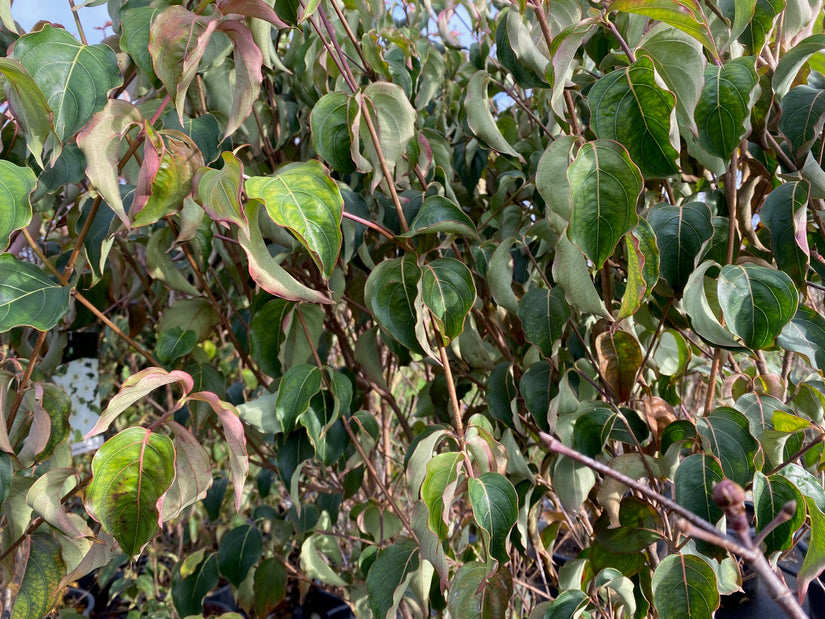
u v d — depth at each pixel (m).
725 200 1.17
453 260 1.06
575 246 0.90
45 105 0.78
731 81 0.92
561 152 0.85
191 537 2.25
